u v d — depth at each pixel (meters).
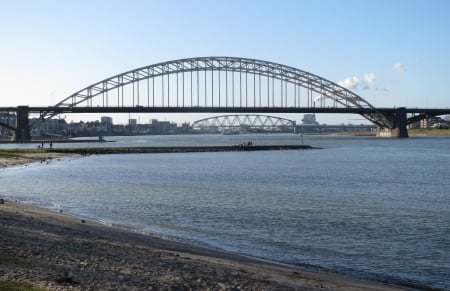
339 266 18.48
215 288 13.51
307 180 54.12
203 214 29.98
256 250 20.84
